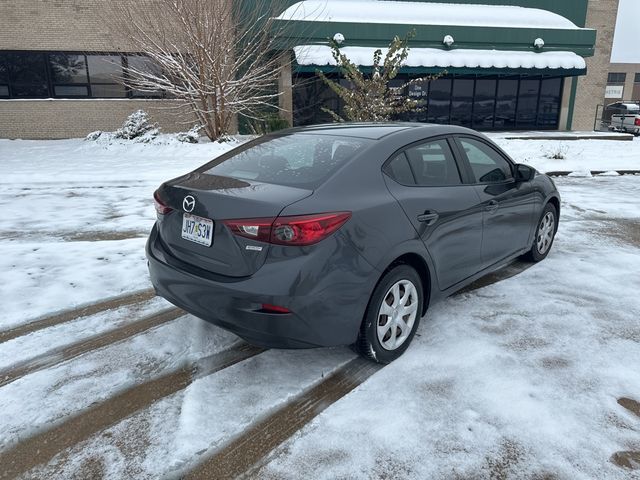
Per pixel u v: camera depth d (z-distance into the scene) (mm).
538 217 4902
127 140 16625
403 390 2885
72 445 2455
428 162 3551
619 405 2756
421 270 3426
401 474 2262
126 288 4422
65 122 19750
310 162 3154
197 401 2787
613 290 4410
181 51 16172
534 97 23266
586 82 24125
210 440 2477
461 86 22469
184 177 3418
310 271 2617
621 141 19953
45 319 3807
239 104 17109
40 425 2594
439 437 2492
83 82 19594
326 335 2766
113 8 18562
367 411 2695
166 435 2523
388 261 2961
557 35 20766
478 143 4125
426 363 3176
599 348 3375
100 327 3691
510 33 20328
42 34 18953
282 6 18438
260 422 2615
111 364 3184
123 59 19297
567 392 2867
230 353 3328
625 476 2240
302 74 19969
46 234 6289
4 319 3777
